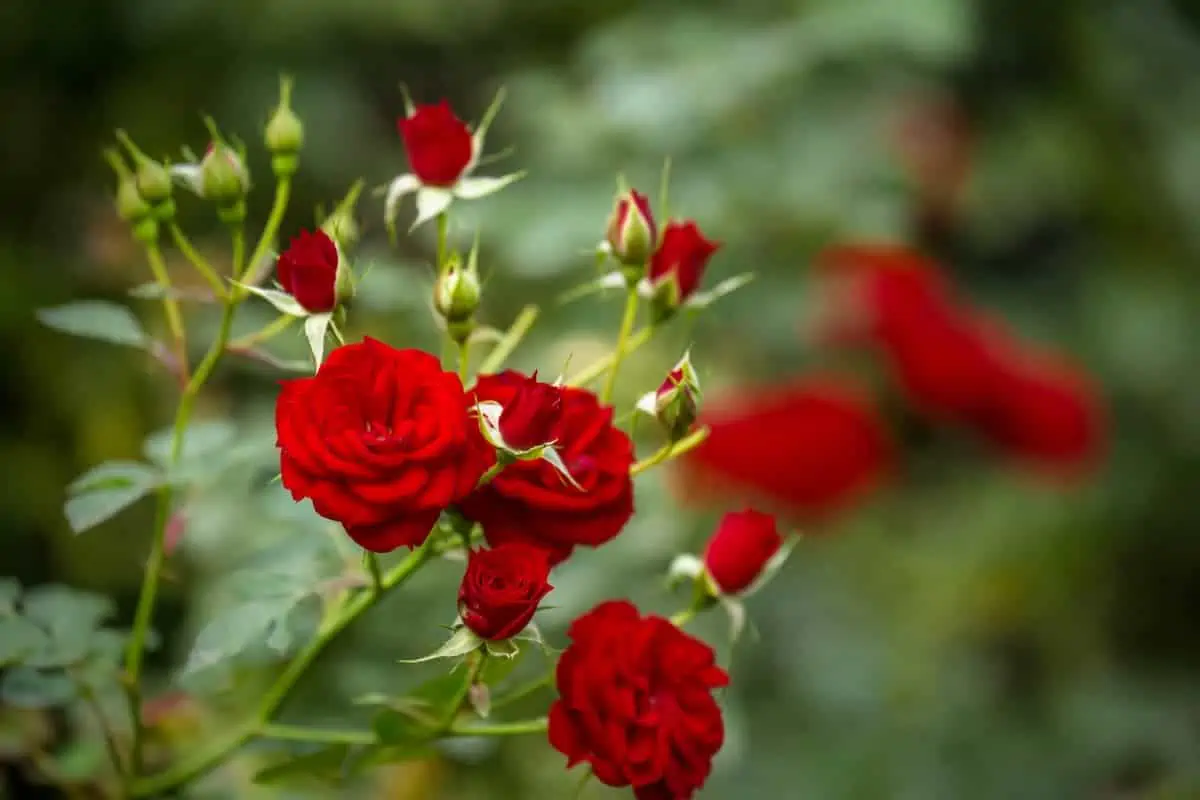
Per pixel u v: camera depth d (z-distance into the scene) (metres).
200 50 1.43
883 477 1.12
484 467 0.67
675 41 1.05
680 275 0.72
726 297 1.06
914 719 1.29
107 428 1.32
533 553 0.66
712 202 1.01
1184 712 1.54
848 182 1.06
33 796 0.83
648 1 1.25
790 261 1.09
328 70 1.41
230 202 0.71
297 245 0.67
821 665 1.24
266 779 0.73
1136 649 1.74
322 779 0.74
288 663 0.83
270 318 0.82
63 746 0.83
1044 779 1.37
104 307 0.73
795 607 1.23
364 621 0.84
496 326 1.02
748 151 1.03
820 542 1.27
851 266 1.14
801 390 1.10
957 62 1.29
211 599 0.85
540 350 0.99
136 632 0.74
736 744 0.79
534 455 0.66
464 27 1.37
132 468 0.73
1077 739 1.48
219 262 1.11
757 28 1.08
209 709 0.83
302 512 0.74
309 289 0.67
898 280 1.14
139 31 1.42
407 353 0.67
